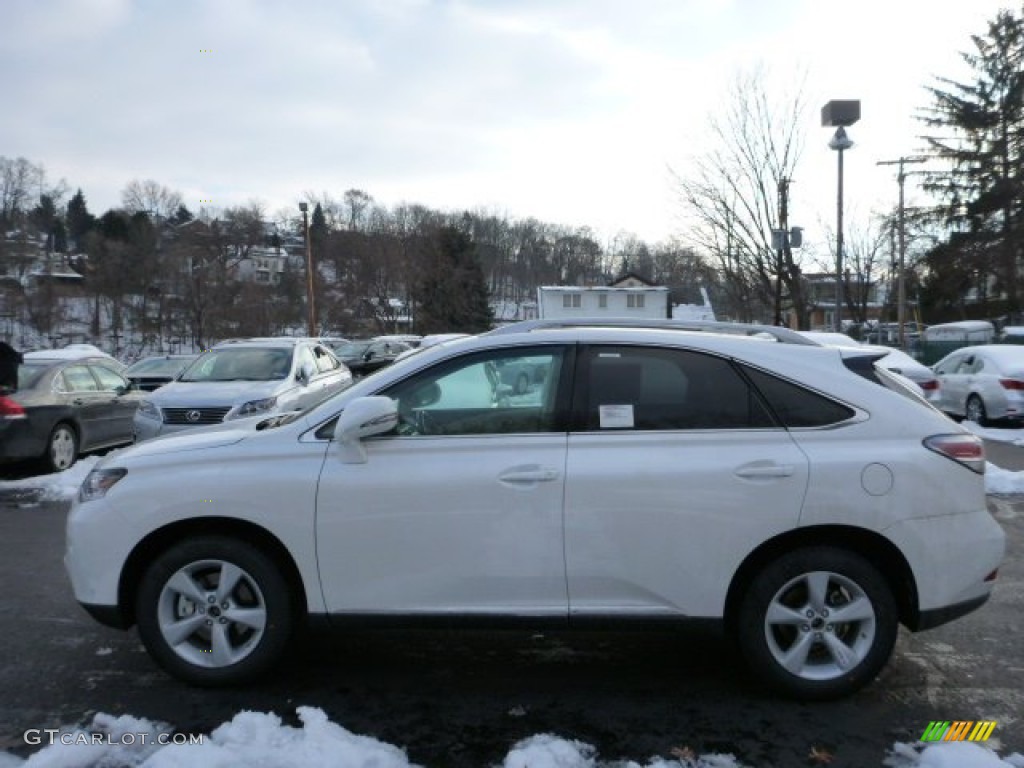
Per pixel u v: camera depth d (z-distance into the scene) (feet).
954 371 53.01
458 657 14.01
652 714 11.83
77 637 14.98
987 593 12.12
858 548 12.14
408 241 248.73
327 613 12.10
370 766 10.16
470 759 10.57
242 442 12.51
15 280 218.59
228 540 12.19
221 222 228.43
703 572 11.73
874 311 214.07
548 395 12.30
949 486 11.89
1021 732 11.34
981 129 142.20
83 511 12.45
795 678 11.91
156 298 221.87
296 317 235.61
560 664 13.71
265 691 12.57
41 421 31.01
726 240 69.00
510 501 11.79
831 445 11.87
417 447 12.10
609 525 11.75
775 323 66.03
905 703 12.19
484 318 237.25
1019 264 134.92
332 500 11.93
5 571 19.39
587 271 334.65
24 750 10.78
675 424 12.05
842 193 56.39
